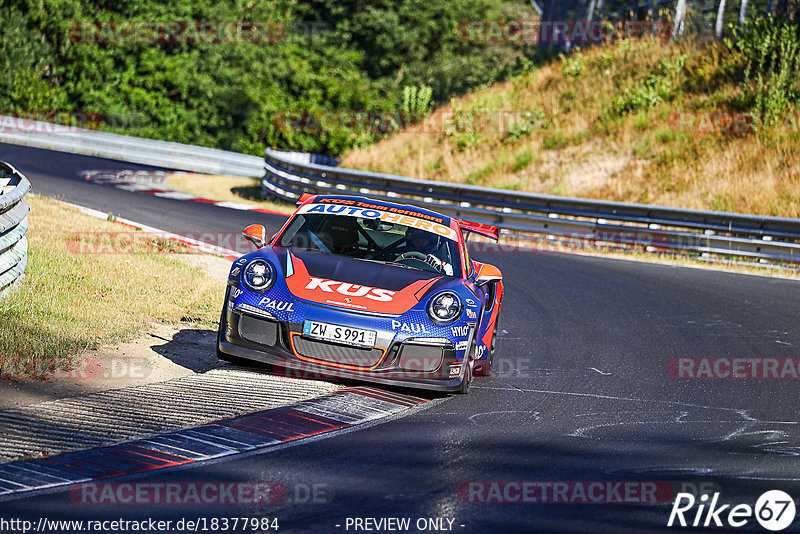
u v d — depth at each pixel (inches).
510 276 1747.0
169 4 5723.4
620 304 1502.2
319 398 807.7
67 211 1830.7
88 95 5221.5
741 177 2765.7
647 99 3326.8
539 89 3801.7
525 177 3144.7
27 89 4827.8
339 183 2800.2
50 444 622.8
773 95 3002.0
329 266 893.8
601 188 2950.3
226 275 1413.6
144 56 5447.8
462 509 556.4
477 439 719.1
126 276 1238.9
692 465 685.9
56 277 1138.7
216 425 700.0
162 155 4025.6
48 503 524.4
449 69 6978.4
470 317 863.1
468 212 2511.1
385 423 750.5
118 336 942.4
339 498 561.9
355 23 6973.4
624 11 4500.5
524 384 944.9
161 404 742.5
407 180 2630.4
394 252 948.6
